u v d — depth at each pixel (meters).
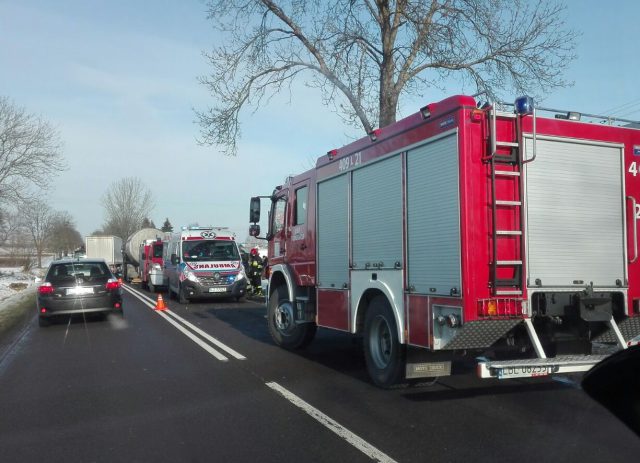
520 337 6.21
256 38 15.09
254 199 10.79
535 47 14.02
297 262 9.66
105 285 13.84
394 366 6.74
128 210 65.44
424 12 13.75
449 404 6.40
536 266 5.89
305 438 5.36
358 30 14.65
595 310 6.12
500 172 5.80
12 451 5.15
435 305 5.99
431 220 6.09
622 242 6.37
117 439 5.44
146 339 11.59
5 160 29.72
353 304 7.70
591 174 6.28
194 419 6.02
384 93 14.61
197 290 19.25
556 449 4.94
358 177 7.64
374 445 5.14
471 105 5.71
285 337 10.25
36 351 10.45
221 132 15.34
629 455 4.78
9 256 54.66
